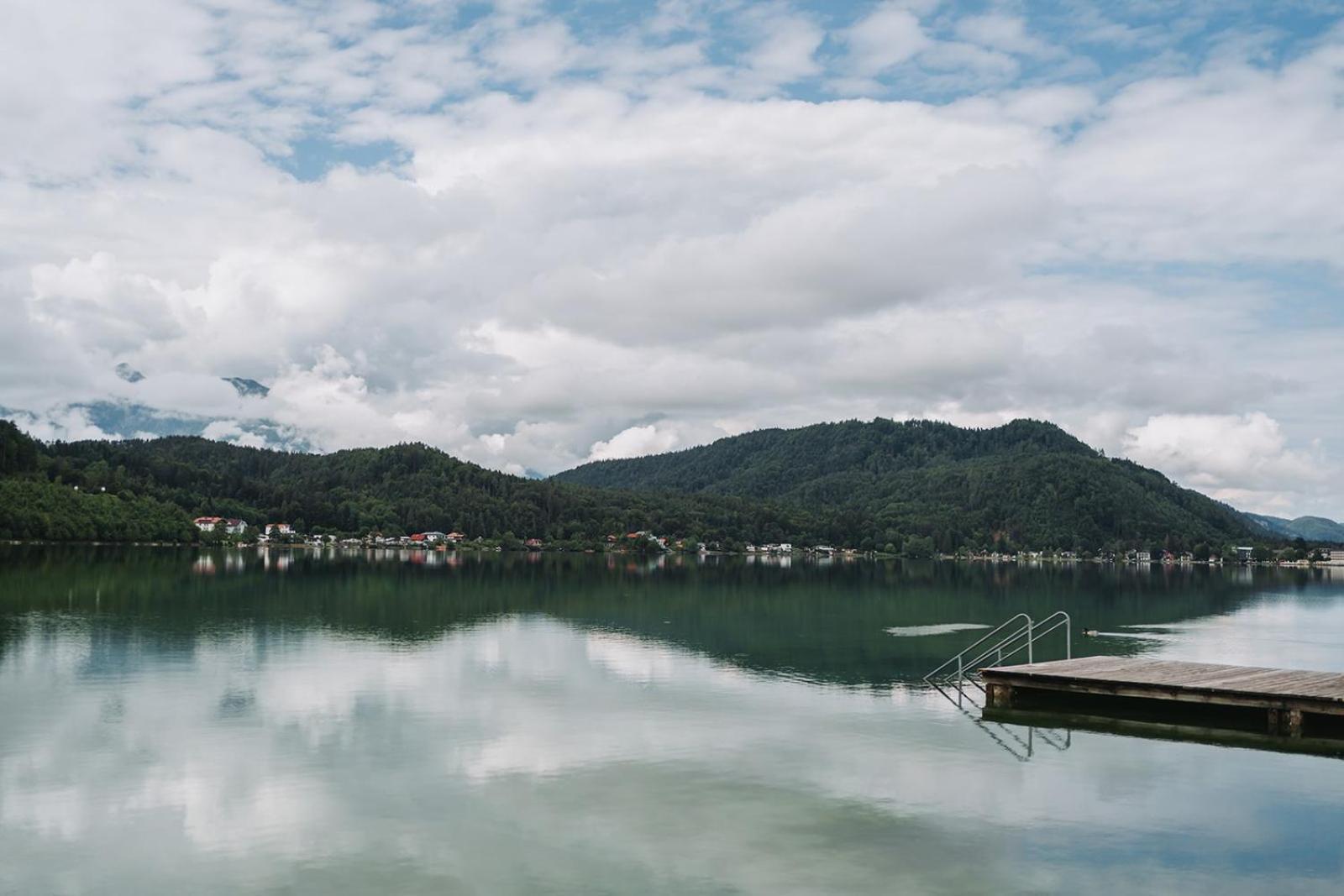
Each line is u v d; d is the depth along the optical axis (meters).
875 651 51.03
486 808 21.97
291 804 22.05
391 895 17.27
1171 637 64.12
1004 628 66.38
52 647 44.66
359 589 89.56
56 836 19.88
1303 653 55.91
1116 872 18.84
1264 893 18.00
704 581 125.81
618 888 17.70
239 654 43.78
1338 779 25.08
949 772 25.42
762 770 25.30
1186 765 26.33
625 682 38.41
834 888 17.92
